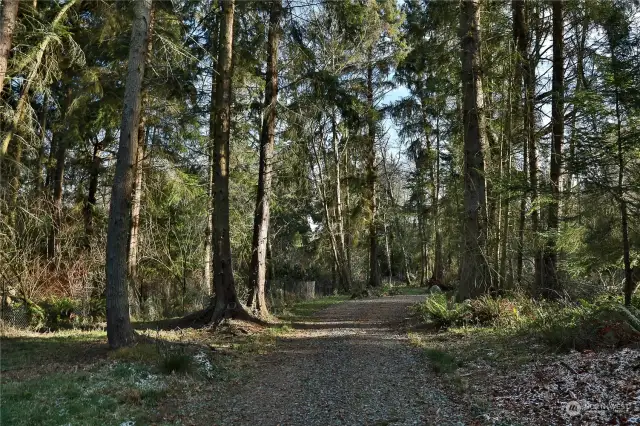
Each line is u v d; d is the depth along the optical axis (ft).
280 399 21.26
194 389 22.27
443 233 90.12
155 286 61.62
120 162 28.73
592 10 36.68
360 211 96.73
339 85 45.14
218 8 43.14
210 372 25.13
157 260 60.13
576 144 29.50
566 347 23.97
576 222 34.37
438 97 64.80
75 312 45.09
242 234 70.38
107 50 43.57
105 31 40.11
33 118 41.42
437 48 46.21
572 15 41.63
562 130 39.68
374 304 65.16
